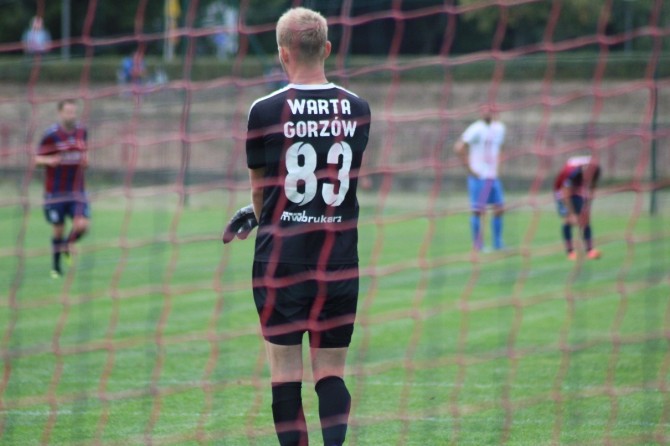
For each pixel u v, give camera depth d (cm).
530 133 7119
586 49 6800
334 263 1468
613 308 3241
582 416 1936
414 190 7512
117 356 2502
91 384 2198
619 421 1898
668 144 6488
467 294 2955
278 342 1468
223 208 6994
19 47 2289
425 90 7625
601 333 2798
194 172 7575
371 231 5759
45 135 4041
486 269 4231
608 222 6006
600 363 2409
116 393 2116
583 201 4362
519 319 2997
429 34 7944
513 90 7338
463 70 7512
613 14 6381
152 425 1880
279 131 1441
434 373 2311
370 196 7419
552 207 7044
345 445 1744
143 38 2348
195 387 2134
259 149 1461
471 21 7338
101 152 7206
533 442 1764
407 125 7538
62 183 4000
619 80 6688
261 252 1473
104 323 2984
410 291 3625
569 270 4159
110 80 7894
